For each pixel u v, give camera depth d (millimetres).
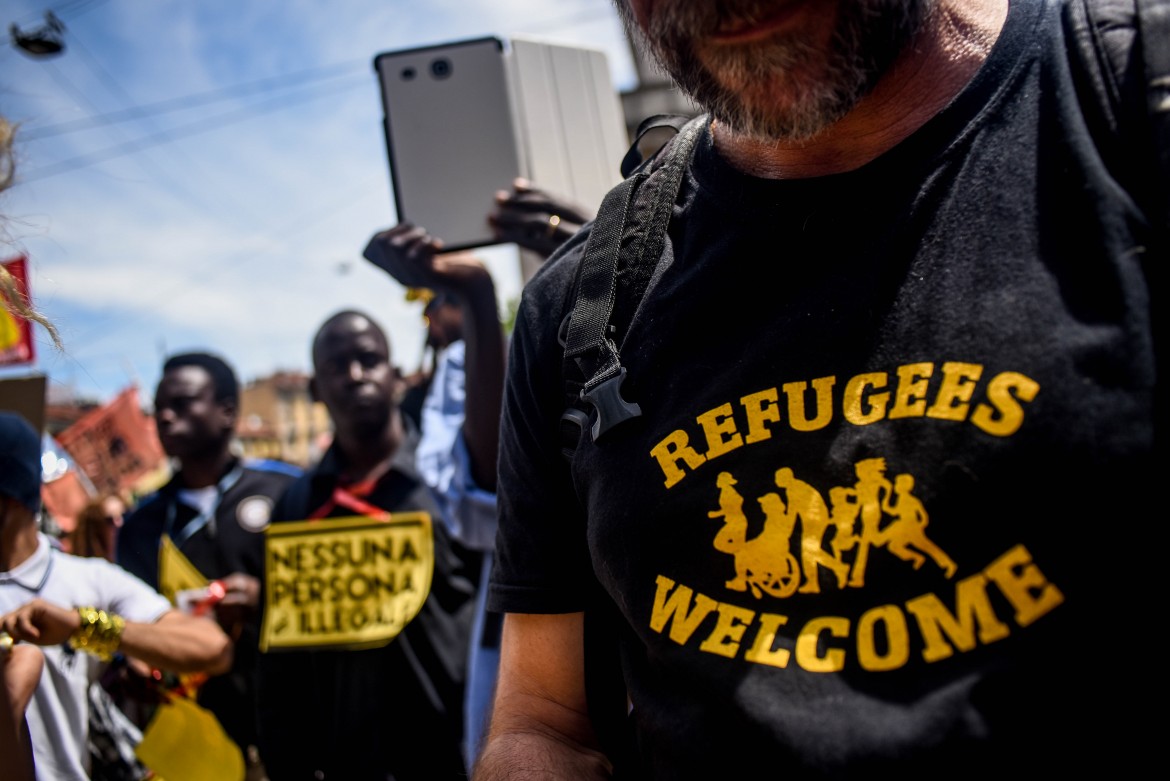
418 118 2070
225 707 3033
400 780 2465
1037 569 654
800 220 829
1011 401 673
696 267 884
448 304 3000
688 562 795
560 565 1034
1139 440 631
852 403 745
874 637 697
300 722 2631
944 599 679
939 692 660
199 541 3297
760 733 710
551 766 961
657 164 1024
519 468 1060
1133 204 675
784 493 754
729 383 812
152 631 2002
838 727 681
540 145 2361
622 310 944
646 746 852
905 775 652
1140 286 655
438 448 2643
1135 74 703
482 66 2092
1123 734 626
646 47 896
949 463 687
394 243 2023
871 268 772
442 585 2623
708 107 845
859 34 741
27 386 2209
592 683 1038
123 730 2195
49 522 3189
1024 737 634
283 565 2721
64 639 1802
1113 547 635
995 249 723
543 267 1102
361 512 2703
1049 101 746
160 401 3432
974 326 708
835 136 844
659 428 848
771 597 748
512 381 1078
